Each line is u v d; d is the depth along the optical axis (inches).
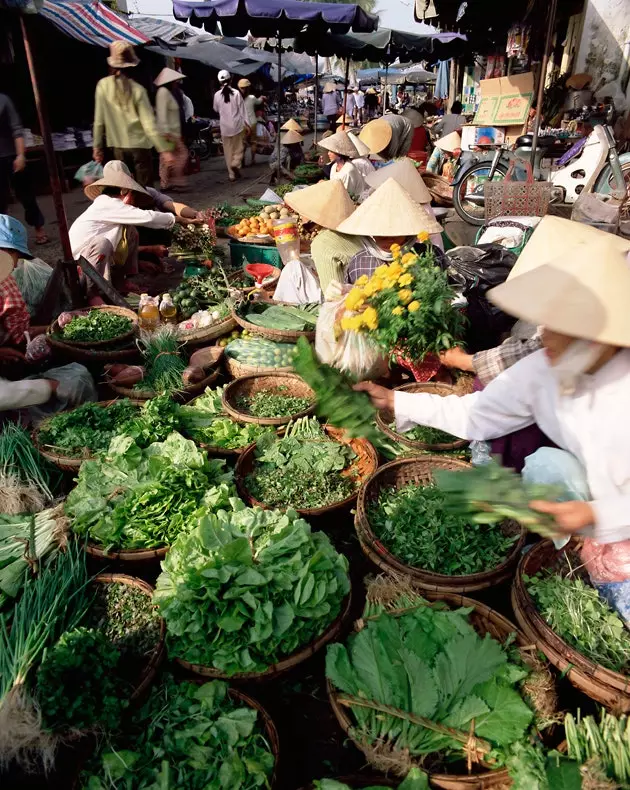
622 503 71.3
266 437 134.6
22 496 113.0
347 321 126.1
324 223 175.2
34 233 342.0
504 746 75.4
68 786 77.7
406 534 106.0
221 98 490.9
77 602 92.4
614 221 216.1
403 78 1149.7
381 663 82.9
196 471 115.0
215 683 83.5
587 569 93.4
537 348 109.8
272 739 78.6
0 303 155.3
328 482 125.3
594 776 68.6
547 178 328.2
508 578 101.1
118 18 348.5
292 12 377.1
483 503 73.9
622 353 71.0
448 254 169.5
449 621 87.2
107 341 168.7
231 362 164.6
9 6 161.3
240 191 468.4
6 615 92.9
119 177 218.2
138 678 82.7
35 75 175.9
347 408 91.7
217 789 72.6
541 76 258.7
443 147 438.6
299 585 88.5
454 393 137.9
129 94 219.6
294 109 1189.7
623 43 401.1
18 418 137.7
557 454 80.6
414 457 124.1
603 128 281.9
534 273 71.1
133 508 106.4
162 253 261.1
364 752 76.3
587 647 84.4
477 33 474.0
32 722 72.7
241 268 239.6
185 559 94.0
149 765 76.2
